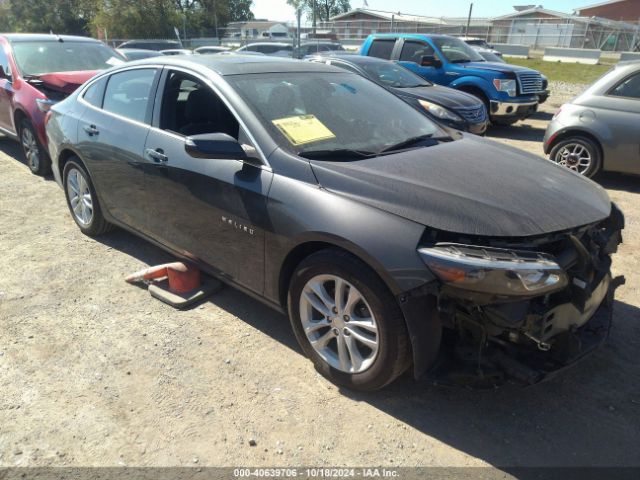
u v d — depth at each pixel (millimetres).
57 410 2590
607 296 2906
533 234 2332
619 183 6832
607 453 2375
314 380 2834
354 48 33469
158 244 3820
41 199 5688
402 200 2445
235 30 43562
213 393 2723
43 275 3961
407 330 2385
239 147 2828
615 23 35344
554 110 14188
